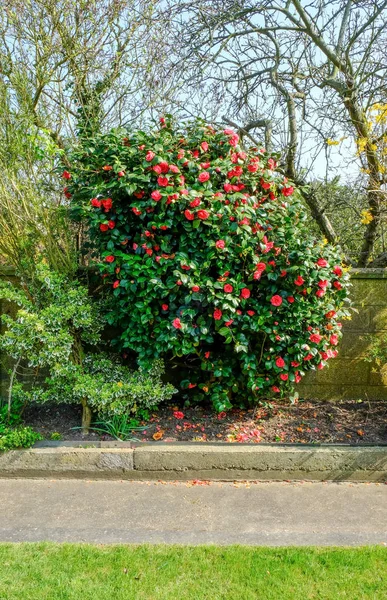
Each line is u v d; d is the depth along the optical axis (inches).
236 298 146.9
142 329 157.0
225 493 137.9
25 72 169.2
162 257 148.1
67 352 154.3
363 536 112.8
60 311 155.4
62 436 159.3
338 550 105.1
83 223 183.5
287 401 187.8
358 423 170.2
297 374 164.7
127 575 95.3
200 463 146.9
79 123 187.5
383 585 93.0
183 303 153.3
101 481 145.7
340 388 191.0
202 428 163.8
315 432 163.2
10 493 136.3
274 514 124.9
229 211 144.3
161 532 113.6
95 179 156.3
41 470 146.9
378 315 188.2
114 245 155.4
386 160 195.9
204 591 91.0
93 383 156.4
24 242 164.4
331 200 268.5
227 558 101.1
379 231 260.4
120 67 200.5
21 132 161.6
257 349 163.3
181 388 183.9
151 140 156.1
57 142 186.4
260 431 163.0
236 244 149.0
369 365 189.9
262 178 161.9
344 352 189.9
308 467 147.5
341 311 167.3
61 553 102.5
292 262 149.7
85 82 194.5
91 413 167.0
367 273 186.4
